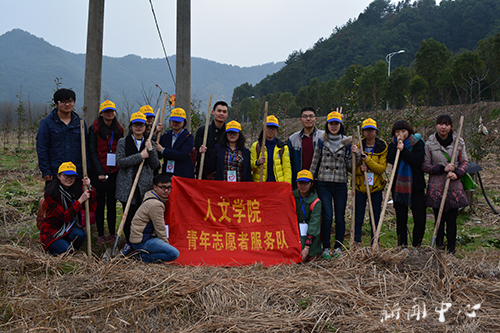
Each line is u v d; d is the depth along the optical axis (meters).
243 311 3.25
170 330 3.05
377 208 5.15
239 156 5.19
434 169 4.78
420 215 4.91
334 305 3.36
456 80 26.33
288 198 5.05
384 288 3.68
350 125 9.03
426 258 4.13
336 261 4.39
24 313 3.16
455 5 105.56
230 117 67.38
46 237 4.44
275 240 4.91
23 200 7.26
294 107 48.50
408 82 31.42
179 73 7.11
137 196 4.93
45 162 4.68
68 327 3.03
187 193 4.93
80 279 3.76
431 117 22.48
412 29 103.25
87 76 6.46
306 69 112.56
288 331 2.99
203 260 4.67
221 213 4.98
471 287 3.71
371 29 118.69
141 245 4.41
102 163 5.10
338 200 5.00
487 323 3.11
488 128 19.14
